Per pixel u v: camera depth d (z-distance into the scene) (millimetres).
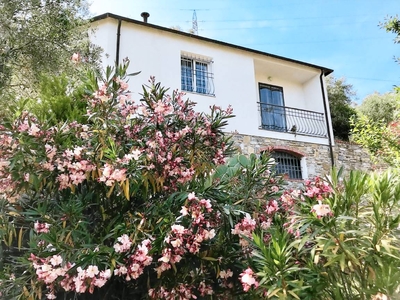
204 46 8320
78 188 2762
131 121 2879
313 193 2211
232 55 8641
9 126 2502
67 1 5211
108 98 2729
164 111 2807
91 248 2223
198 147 2891
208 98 7949
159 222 2389
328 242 1953
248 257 2465
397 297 1905
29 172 2475
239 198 3025
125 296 2633
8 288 2287
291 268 1947
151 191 2740
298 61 9445
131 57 7203
